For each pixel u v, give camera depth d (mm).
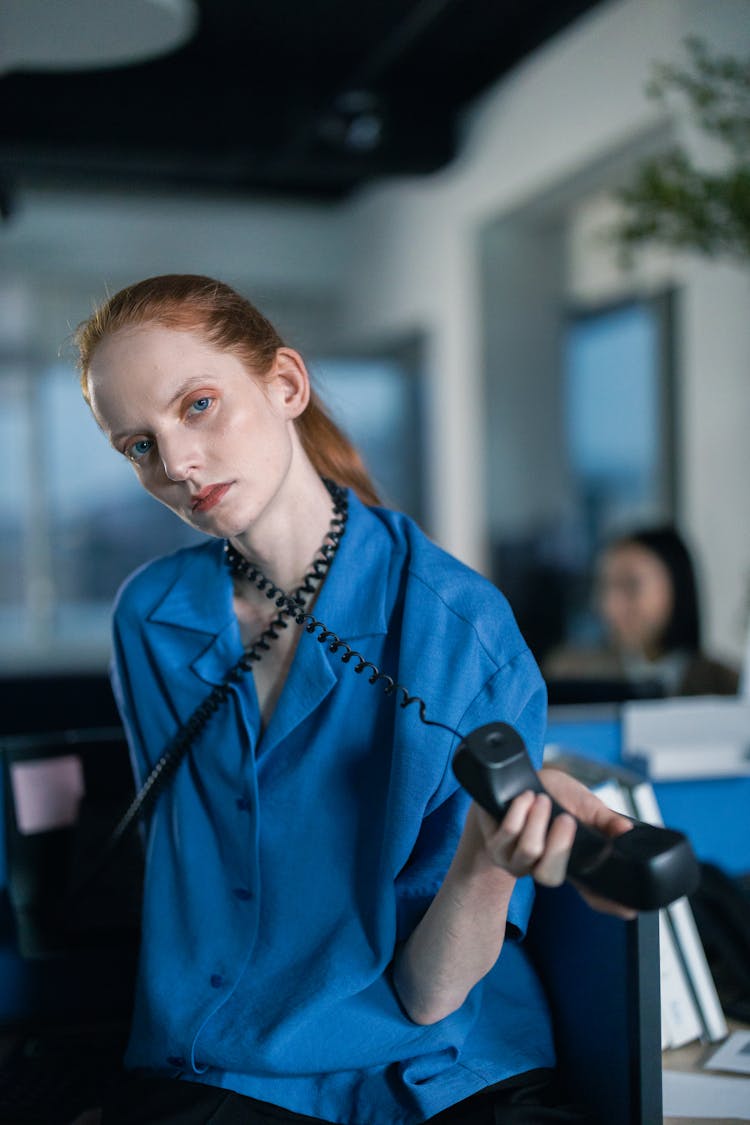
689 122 3879
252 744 1170
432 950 1046
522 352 6562
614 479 6312
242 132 5676
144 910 1221
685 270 4727
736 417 4430
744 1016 1452
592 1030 1183
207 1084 1111
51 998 1431
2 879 1543
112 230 8000
